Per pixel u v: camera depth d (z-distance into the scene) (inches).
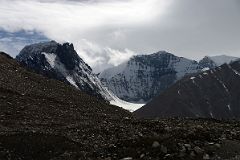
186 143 1371.8
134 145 1375.5
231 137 1521.9
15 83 2684.5
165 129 1654.8
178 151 1293.1
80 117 2183.8
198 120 2095.2
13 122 1822.1
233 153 1326.3
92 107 2625.5
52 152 1337.4
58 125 1870.1
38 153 1321.4
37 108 2203.5
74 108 2440.9
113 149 1375.5
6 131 1605.6
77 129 1737.2
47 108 2263.8
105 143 1497.3
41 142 1386.6
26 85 2714.1
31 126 1784.0
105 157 1309.1
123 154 1310.3
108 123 1964.8
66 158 1293.1
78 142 1482.5
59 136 1497.3
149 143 1360.7
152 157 1273.4
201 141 1427.2
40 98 2472.9
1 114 1939.0
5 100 2197.3
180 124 1830.7
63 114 2188.7
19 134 1464.1
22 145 1350.9
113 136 1603.1
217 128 1711.4
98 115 2325.3
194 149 1311.5
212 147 1350.9
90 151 1380.4
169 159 1253.7
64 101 2564.0
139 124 1893.5
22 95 2418.8
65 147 1391.5
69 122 1999.3
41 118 2011.6
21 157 1288.1
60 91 2829.7
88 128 1754.4
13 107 2107.5
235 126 1852.9
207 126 1777.8
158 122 1905.8
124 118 2220.7
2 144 1349.7
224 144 1402.6
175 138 1427.2
